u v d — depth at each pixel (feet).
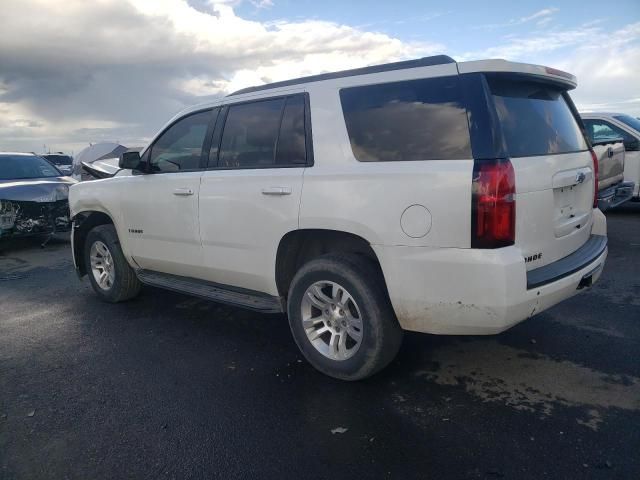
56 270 24.06
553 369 11.22
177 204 13.92
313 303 11.23
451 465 8.16
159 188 14.48
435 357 12.07
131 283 17.26
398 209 9.48
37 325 15.92
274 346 13.41
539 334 13.10
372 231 9.81
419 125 9.70
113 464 8.66
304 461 8.47
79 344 14.14
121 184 15.93
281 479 8.05
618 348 12.10
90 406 10.62
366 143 10.30
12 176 31.65
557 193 10.28
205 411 10.21
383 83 10.34
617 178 23.56
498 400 10.03
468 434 8.96
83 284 21.03
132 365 12.57
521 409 9.66
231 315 16.07
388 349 10.40
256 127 12.37
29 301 18.80
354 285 10.30
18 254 28.76
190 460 8.66
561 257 10.52
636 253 20.79
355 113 10.59
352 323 10.77
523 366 11.42
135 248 15.89
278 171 11.51
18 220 28.19
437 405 9.97
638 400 9.80
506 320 8.95
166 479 8.21
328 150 10.78
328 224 10.47
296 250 11.98
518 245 9.07
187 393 11.00
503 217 8.71
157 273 15.94
